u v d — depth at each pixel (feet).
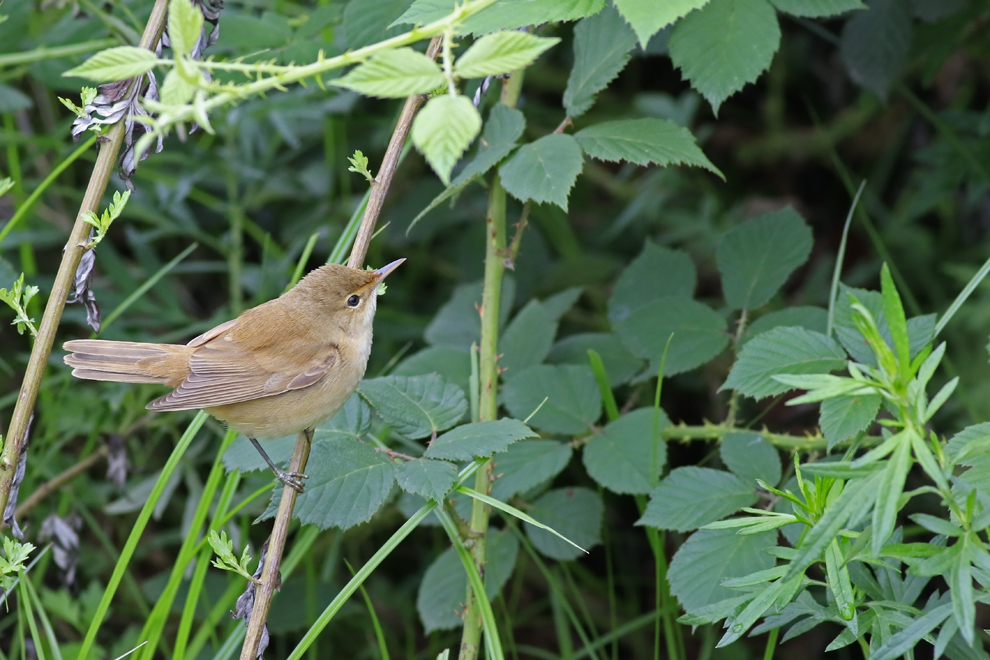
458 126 11.74
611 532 36.78
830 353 20.24
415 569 37.42
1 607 31.40
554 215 41.70
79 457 34.94
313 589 28.84
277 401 21.42
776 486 22.07
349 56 14.15
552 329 28.66
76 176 42.24
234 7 34.17
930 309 38.83
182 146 36.68
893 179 45.52
